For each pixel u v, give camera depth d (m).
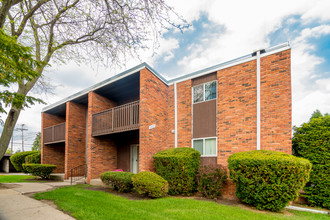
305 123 7.70
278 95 7.23
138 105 10.01
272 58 7.52
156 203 6.26
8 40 3.81
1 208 5.47
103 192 7.96
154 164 8.68
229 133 8.22
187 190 7.83
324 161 6.89
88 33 7.41
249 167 6.11
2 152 6.20
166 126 10.44
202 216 5.02
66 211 5.19
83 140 14.12
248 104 7.89
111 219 4.57
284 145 6.89
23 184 10.20
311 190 7.07
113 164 12.32
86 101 13.91
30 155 17.28
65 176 12.73
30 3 6.83
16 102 5.03
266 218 5.12
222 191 7.79
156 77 10.08
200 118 9.38
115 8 6.29
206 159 8.85
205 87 9.50
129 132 10.85
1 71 4.40
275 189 5.72
